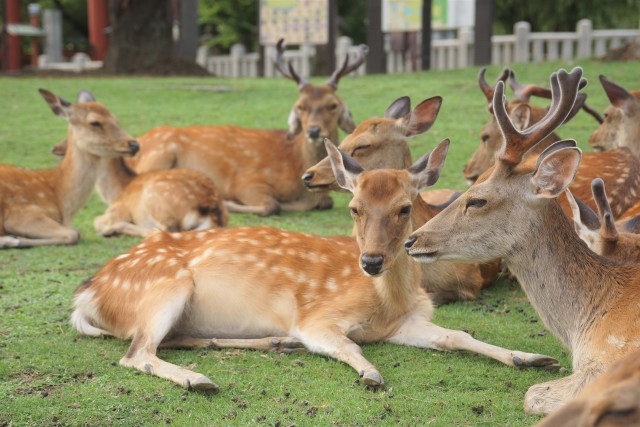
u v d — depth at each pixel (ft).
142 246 27.78
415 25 96.68
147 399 22.54
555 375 24.00
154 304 25.75
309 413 21.71
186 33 121.29
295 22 102.06
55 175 44.39
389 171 25.62
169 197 43.29
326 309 25.93
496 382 23.56
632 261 23.90
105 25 156.04
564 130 61.52
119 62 110.42
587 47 97.91
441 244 22.43
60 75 107.24
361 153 34.68
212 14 175.01
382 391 23.02
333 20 99.96
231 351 26.18
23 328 28.25
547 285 22.33
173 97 83.41
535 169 22.00
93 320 27.50
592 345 21.40
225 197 51.49
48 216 43.19
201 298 26.68
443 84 82.28
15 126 70.44
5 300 31.45
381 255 24.20
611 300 21.70
